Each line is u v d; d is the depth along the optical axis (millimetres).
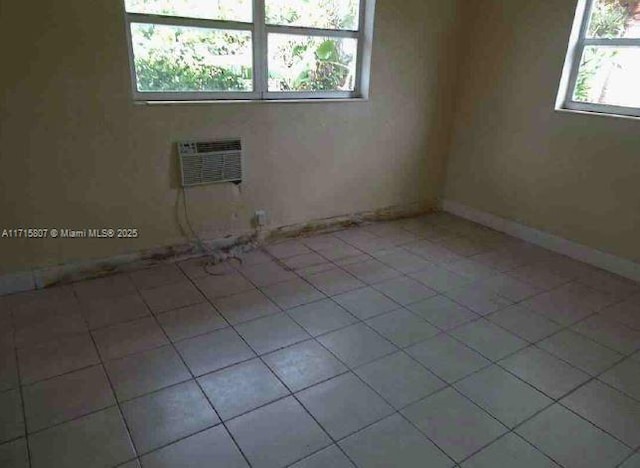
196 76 2871
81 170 2609
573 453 1683
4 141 2373
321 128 3361
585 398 1958
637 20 2869
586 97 3199
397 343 2289
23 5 2238
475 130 3873
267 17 2984
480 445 1703
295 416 1804
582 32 3146
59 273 2711
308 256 3242
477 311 2605
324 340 2291
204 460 1598
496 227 3859
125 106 2625
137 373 2006
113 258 2855
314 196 3518
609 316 2592
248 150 3105
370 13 3299
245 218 3264
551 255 3393
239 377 2006
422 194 4148
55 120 2465
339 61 3379
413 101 3744
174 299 2615
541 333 2414
